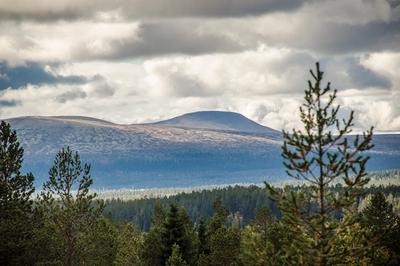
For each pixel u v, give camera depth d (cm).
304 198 3881
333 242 3834
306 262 3806
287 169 3856
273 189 3919
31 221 7669
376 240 4019
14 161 7519
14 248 6938
